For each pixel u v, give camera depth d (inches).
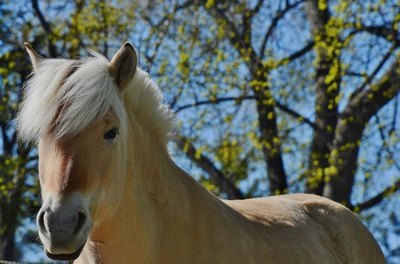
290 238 205.5
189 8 577.0
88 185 155.6
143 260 173.0
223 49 577.3
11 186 562.9
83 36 576.7
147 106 179.9
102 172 158.9
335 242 231.5
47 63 168.7
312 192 560.1
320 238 224.2
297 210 225.9
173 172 183.3
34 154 574.6
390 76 537.3
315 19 581.9
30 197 629.0
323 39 540.4
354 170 543.8
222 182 568.4
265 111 563.8
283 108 579.5
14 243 665.6
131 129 172.9
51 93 159.3
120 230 170.1
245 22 579.5
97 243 171.2
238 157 581.6
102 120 159.0
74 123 155.6
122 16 582.2
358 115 547.5
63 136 156.1
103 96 159.5
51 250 150.9
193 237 176.6
